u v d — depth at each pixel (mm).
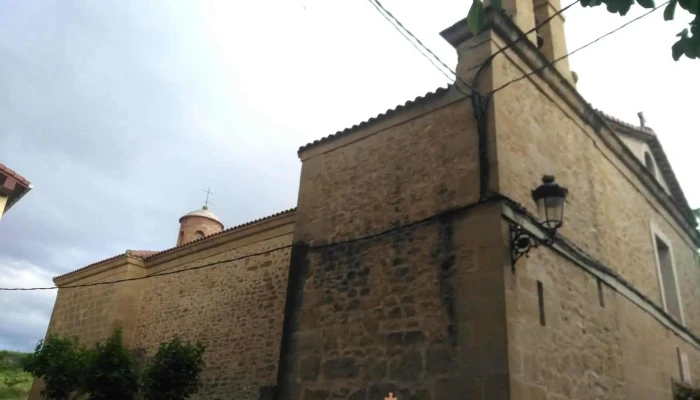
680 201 11852
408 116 7305
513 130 6562
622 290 7773
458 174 6367
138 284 13430
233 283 11133
